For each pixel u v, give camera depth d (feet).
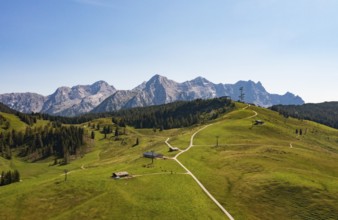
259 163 389.80
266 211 268.82
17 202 309.63
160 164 413.18
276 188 303.48
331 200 274.77
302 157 433.48
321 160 428.15
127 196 299.17
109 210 275.80
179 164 409.28
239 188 314.76
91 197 306.96
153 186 322.75
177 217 256.32
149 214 263.49
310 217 255.50
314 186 301.63
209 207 273.33
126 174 359.25
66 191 324.39
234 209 271.49
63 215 276.00
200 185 326.24
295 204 275.18
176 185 323.78
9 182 524.11
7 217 285.43
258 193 299.58
